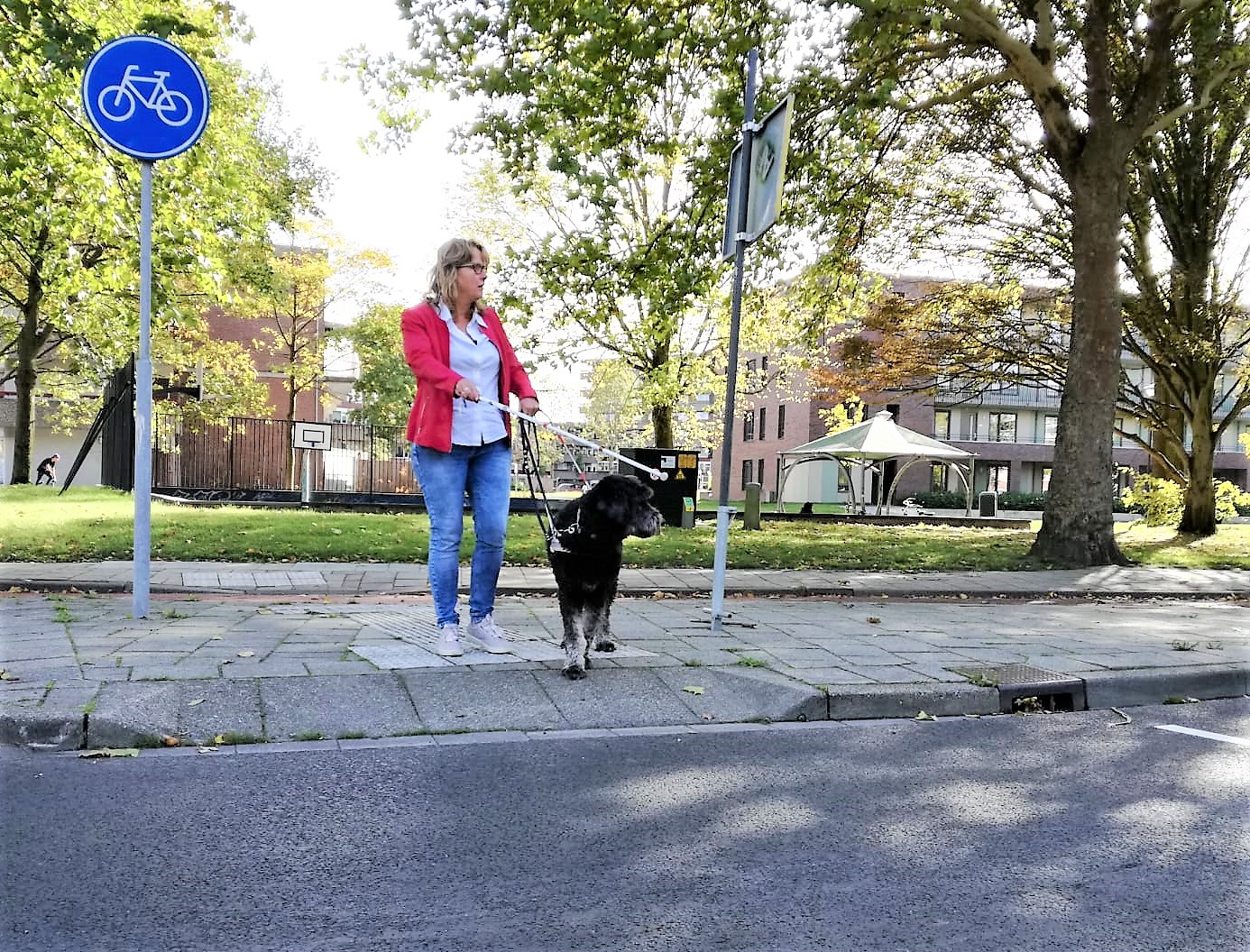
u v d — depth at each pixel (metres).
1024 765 3.95
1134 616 8.19
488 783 3.53
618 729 4.33
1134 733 4.55
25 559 8.87
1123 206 12.50
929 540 15.53
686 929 2.42
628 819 3.21
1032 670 5.39
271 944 2.29
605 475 5.31
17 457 21.44
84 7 10.86
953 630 6.86
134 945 2.27
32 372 21.62
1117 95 15.09
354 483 26.86
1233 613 8.70
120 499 16.16
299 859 2.80
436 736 4.13
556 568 4.91
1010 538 16.77
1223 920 2.53
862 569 11.12
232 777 3.51
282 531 11.53
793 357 25.83
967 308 19.23
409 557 10.09
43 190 13.37
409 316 5.03
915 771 3.84
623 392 47.34
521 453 7.01
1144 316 17.61
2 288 21.59
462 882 2.67
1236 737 4.48
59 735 3.78
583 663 4.93
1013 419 48.84
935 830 3.16
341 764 3.71
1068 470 12.46
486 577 5.37
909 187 16.62
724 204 12.43
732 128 11.76
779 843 3.02
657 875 2.75
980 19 11.76
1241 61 13.08
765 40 10.90
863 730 4.48
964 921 2.49
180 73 5.66
